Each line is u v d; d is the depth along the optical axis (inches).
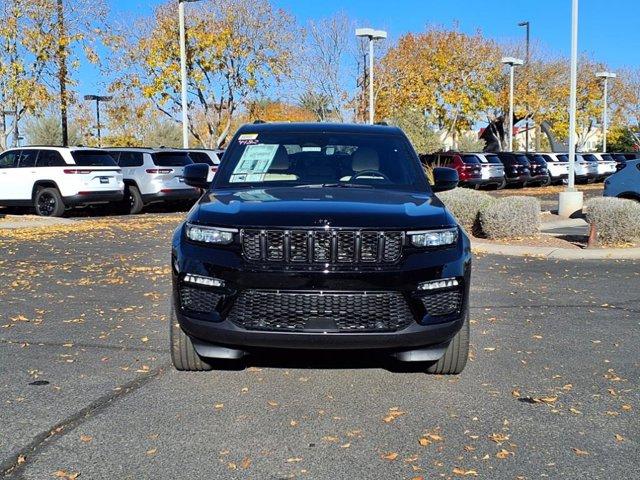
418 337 185.9
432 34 1779.0
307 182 231.3
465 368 223.0
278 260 182.5
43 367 220.8
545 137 2723.9
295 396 196.7
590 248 498.3
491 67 1844.2
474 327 275.6
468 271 196.2
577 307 313.7
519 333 267.1
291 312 182.1
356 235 181.9
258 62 1411.2
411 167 241.4
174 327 207.3
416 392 200.5
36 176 746.2
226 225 186.2
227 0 1379.2
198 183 243.4
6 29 906.7
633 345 251.3
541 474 150.5
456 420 180.5
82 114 1423.5
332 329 181.8
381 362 226.5
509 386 206.4
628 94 2198.6
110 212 847.1
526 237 545.0
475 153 1339.8
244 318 184.1
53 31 947.3
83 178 737.6
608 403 193.3
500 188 1421.0
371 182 232.4
